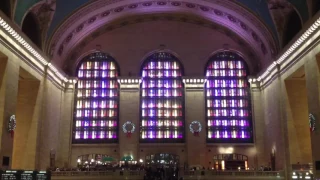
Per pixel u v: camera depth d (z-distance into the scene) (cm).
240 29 4106
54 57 3806
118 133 4128
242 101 4250
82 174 3153
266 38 3722
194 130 4075
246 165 4069
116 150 4084
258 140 4088
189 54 4288
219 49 4300
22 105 3403
